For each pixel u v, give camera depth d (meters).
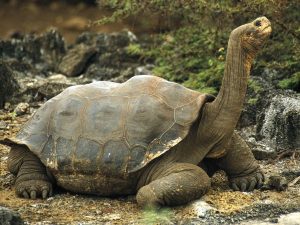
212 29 27.36
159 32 31.62
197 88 26.83
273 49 26.83
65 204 18.72
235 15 26.17
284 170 21.39
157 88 19.12
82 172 18.64
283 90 24.89
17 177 19.59
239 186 19.70
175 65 28.88
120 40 32.41
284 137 22.97
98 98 19.22
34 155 19.50
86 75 30.81
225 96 18.84
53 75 31.02
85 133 18.73
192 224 17.41
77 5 57.00
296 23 26.27
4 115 26.00
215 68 26.92
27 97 27.45
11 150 19.95
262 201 18.83
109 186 18.70
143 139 18.36
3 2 58.19
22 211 18.19
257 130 23.80
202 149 19.03
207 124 18.94
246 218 17.86
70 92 19.66
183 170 18.17
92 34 33.41
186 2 25.97
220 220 17.69
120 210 18.31
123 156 18.31
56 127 19.12
